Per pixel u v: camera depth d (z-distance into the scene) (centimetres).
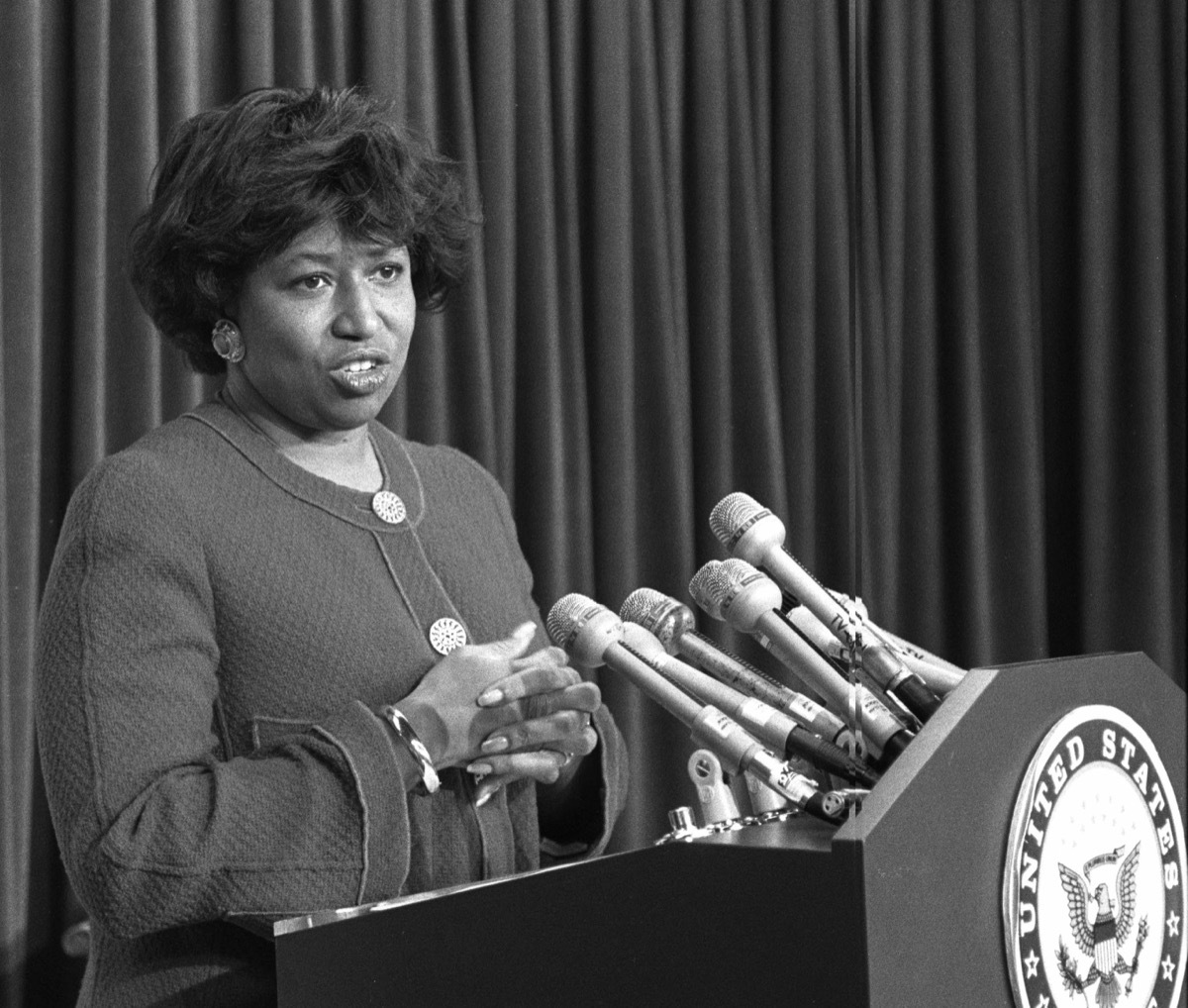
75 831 319
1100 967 245
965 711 233
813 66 749
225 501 362
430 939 266
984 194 721
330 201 360
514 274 680
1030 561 696
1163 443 750
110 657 329
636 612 322
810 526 743
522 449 684
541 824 422
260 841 315
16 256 550
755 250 732
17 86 549
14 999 539
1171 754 271
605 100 698
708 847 233
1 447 546
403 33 650
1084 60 746
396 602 373
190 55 597
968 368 711
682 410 714
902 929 219
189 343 396
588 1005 246
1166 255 770
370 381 371
